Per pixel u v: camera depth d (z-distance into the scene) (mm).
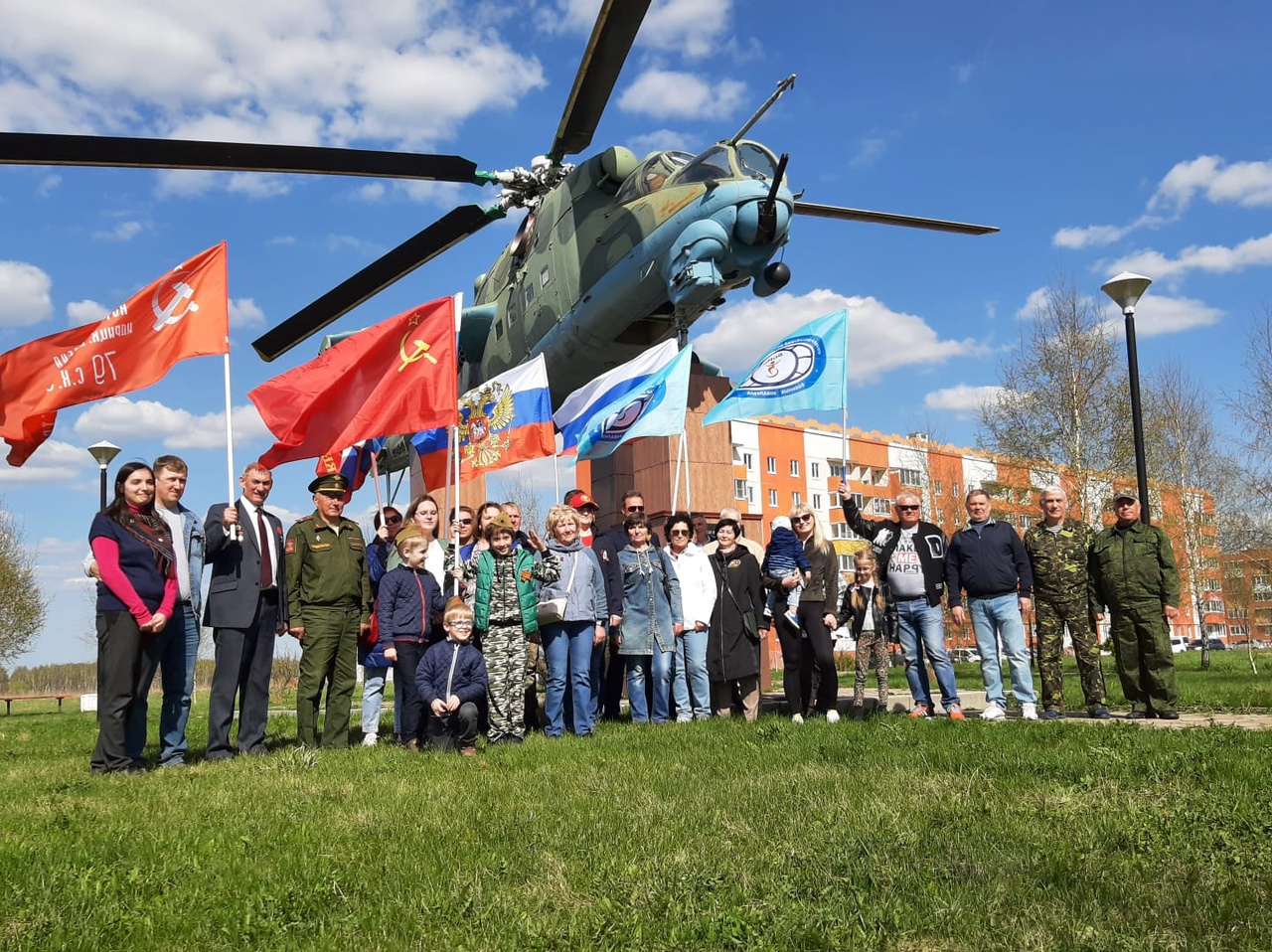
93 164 10617
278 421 8977
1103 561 8758
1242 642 64750
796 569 9047
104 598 7109
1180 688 13227
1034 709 8477
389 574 8422
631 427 11250
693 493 13648
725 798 5023
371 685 8945
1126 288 10773
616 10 9703
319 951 3023
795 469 58656
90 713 19266
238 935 3201
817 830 4297
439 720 8000
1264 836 3990
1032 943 2898
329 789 5703
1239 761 5523
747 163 13266
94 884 3758
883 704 10242
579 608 8492
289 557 8211
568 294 15070
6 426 8117
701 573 9367
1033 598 9008
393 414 8961
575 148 12367
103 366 8281
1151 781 5137
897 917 3109
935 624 8641
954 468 45344
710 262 12906
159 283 8398
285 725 11016
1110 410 26688
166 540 7250
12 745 9992
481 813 4883
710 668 8961
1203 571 32500
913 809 4598
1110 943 2889
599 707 10289
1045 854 3803
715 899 3357
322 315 13305
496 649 8102
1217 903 3213
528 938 3066
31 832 4785
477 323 17938
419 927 3203
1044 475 27094
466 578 8625
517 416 10797
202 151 10820
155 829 4777
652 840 4215
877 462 62719
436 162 12297
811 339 10453
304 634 8227
